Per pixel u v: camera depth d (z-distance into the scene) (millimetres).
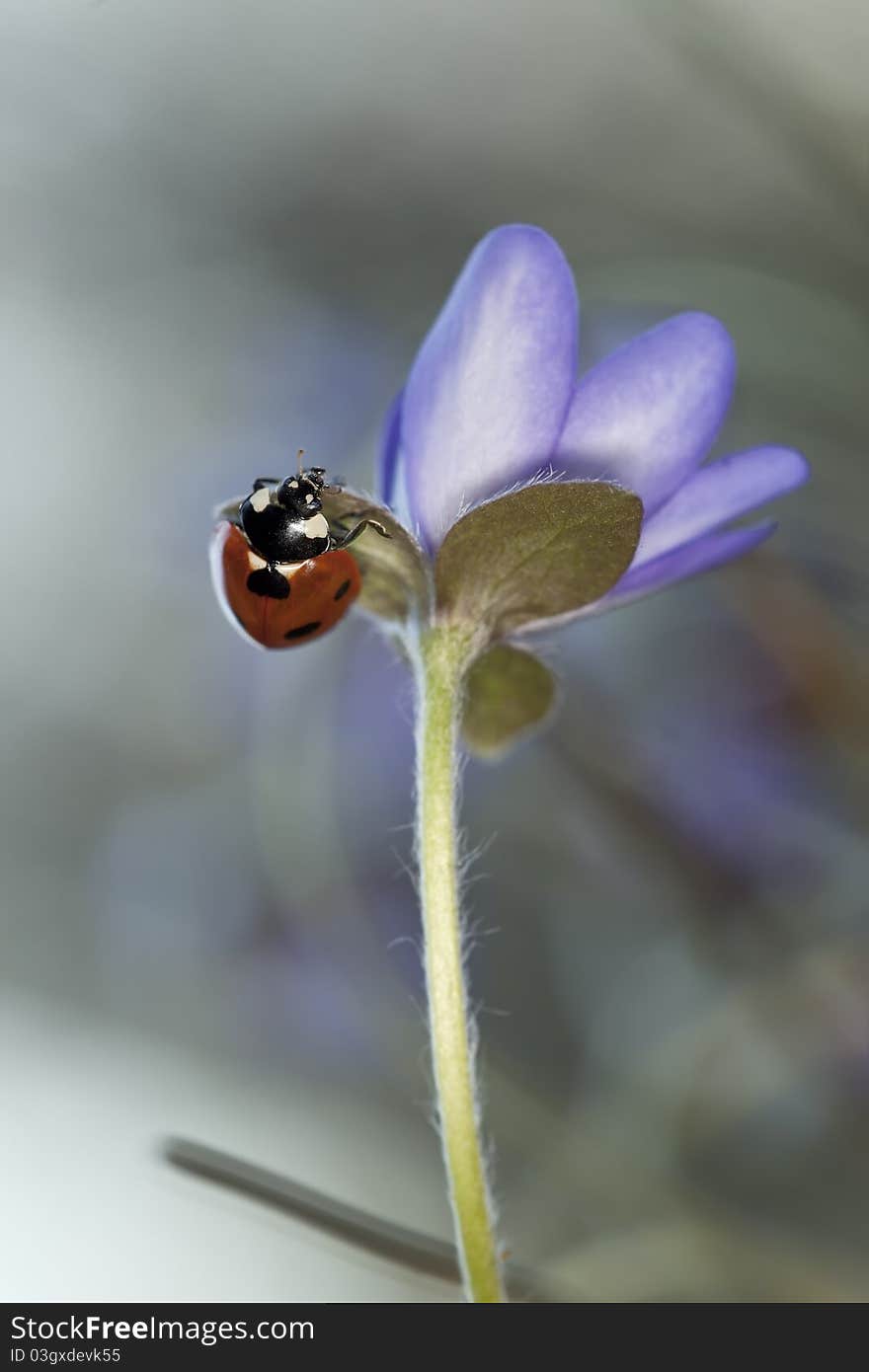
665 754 200
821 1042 184
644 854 197
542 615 137
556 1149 181
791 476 138
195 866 250
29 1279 190
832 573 202
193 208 347
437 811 135
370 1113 214
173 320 329
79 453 327
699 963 191
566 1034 198
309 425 290
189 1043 229
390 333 302
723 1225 173
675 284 215
